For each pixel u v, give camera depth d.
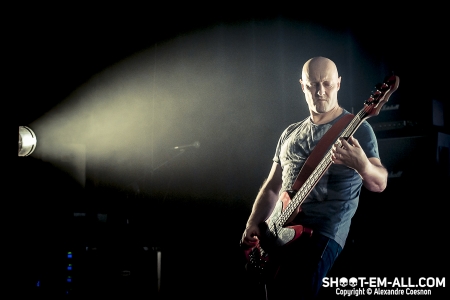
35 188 3.89
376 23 4.22
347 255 3.59
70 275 3.39
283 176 2.71
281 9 4.58
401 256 3.48
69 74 4.09
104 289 3.39
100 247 3.50
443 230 3.44
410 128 3.73
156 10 4.39
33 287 3.31
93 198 4.03
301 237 2.47
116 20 4.21
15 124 3.07
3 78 3.06
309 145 2.62
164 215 4.44
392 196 3.65
